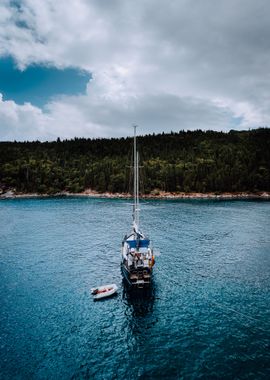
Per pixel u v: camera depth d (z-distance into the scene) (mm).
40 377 21844
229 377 21688
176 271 44000
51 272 44125
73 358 24062
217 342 26094
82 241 63875
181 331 27875
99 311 31938
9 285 39219
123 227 80438
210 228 77500
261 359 23750
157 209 119875
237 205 135125
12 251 55781
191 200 163500
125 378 21703
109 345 25797
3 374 22172
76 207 130125
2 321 29844
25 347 25531
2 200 165250
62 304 33656
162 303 33656
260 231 73562
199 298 34875
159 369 22641
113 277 41906
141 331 27969
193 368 22719
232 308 32312
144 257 37812
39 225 83812
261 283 39281
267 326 28688
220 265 46781
